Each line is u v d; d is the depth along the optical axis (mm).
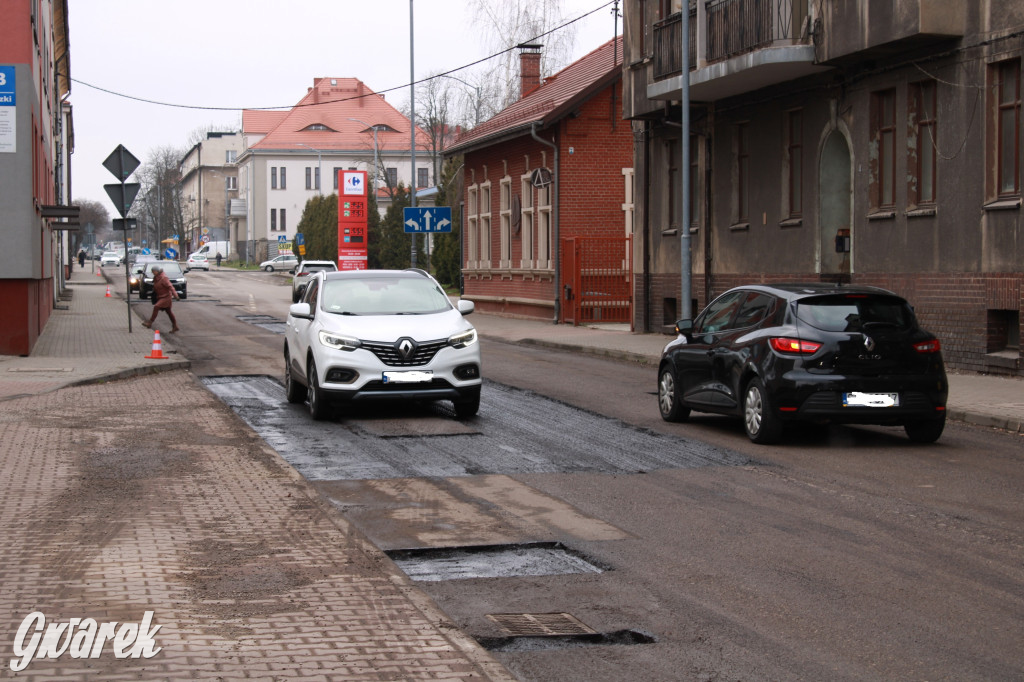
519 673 4883
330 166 102125
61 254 47438
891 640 5289
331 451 10836
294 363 14203
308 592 5816
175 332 28422
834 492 8797
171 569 6203
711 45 21234
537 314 33969
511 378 17859
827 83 19844
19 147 19297
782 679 4793
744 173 23406
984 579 6320
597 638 5359
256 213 101750
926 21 16266
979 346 16359
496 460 10328
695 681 4773
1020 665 4953
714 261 24484
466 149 39344
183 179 155375
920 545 7094
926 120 17469
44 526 7207
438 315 13555
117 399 14305
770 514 8023
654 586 6234
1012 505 8297
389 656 4844
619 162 32062
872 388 10656
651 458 10398
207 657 4777
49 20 33562
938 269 17125
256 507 7887
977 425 12586
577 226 31922
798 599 5961
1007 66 15836
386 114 104188
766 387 10891
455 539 7320
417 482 9281
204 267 96375
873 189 18656
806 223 20781
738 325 11750
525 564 6746
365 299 13836
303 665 4707
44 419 12320
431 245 60031
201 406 13656
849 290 11031
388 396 12688
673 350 12883
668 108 24406
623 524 7738
